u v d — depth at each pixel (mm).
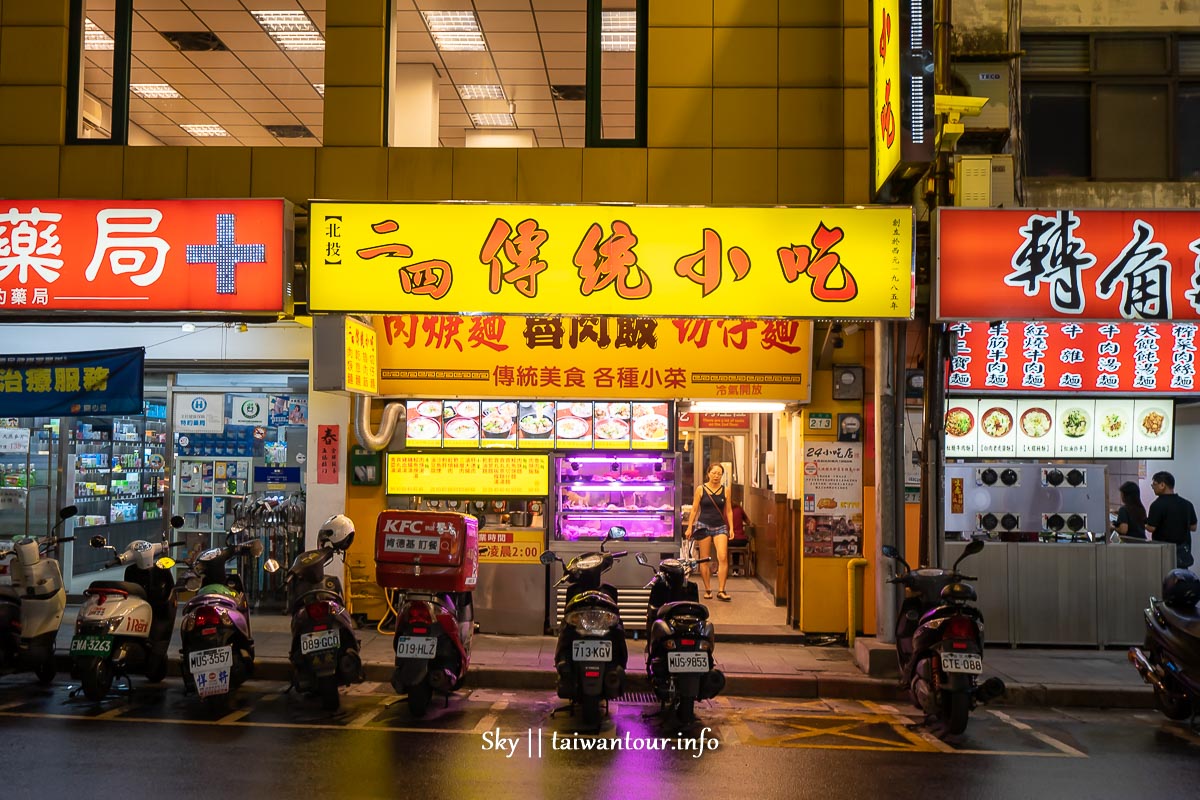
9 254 8820
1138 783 5980
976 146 10539
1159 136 10688
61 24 10258
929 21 8094
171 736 6613
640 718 7434
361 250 8258
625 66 13391
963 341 10367
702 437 15500
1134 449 10625
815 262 8117
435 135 13617
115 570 13320
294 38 13109
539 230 8195
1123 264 8125
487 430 10609
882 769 6168
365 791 5473
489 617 10328
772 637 10273
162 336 11234
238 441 11953
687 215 8156
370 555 10672
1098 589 10234
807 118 9992
